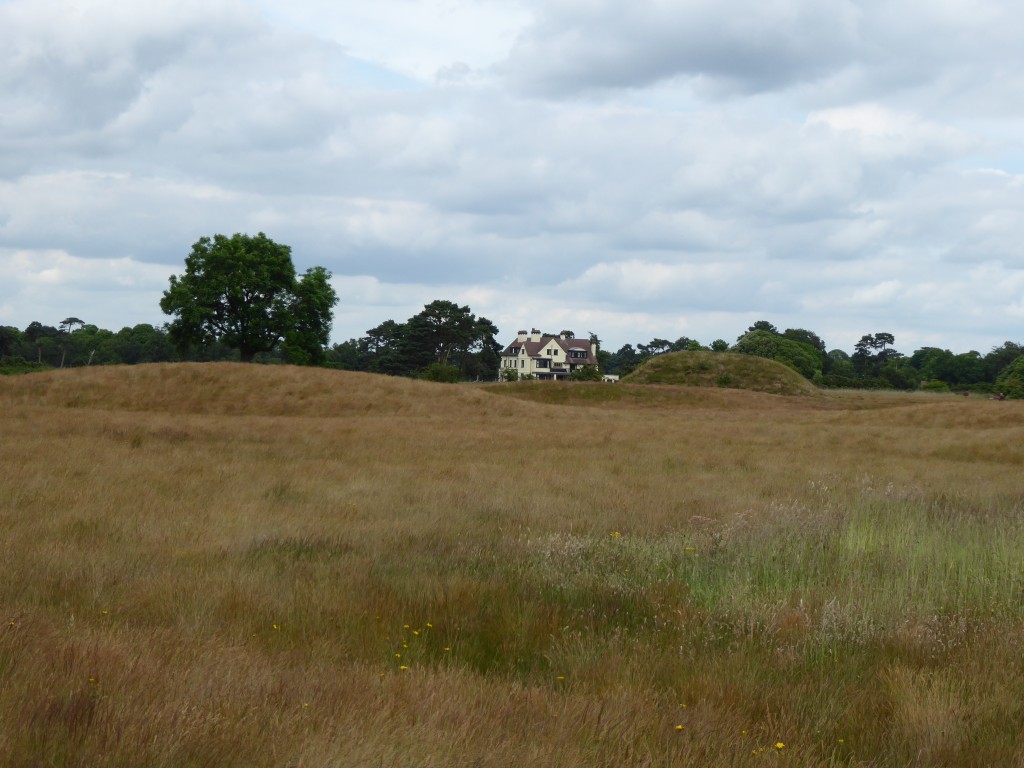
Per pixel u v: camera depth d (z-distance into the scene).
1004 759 4.74
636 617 7.55
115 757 3.76
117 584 7.96
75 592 7.52
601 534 11.42
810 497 15.73
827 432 33.59
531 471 19.02
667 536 11.00
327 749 4.07
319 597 7.70
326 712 4.66
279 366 48.28
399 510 13.21
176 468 17.23
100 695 4.51
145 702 4.49
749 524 11.62
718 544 10.55
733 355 84.06
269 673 5.29
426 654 6.44
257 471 17.41
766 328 147.75
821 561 9.62
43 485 14.14
